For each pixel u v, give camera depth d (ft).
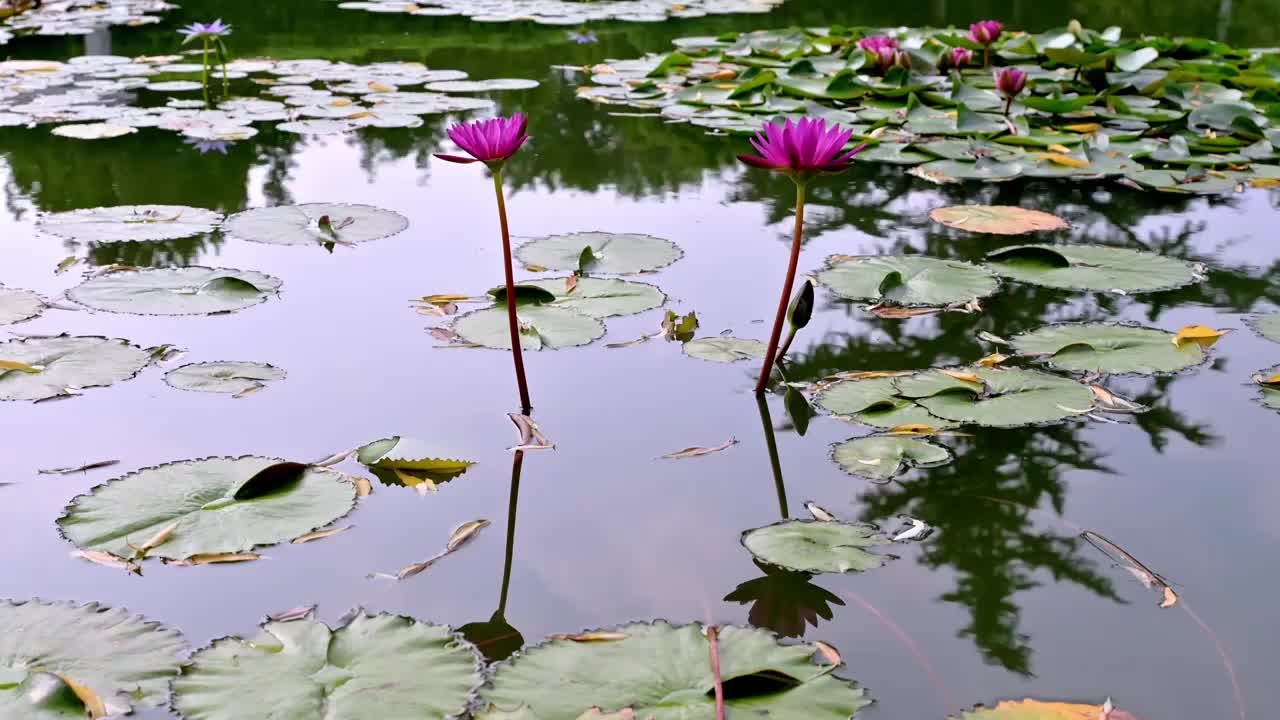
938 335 8.64
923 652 4.80
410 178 13.28
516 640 4.82
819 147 6.95
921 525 5.89
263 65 20.85
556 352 8.23
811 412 7.30
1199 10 29.25
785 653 4.70
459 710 4.26
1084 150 14.32
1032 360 8.14
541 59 22.35
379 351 8.16
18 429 6.77
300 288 9.43
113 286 9.24
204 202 12.07
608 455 6.68
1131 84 18.63
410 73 20.27
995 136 15.37
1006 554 5.62
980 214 12.03
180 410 7.09
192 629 4.84
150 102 17.34
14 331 8.29
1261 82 18.44
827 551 5.57
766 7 30.30
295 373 7.74
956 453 6.75
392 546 5.59
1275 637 4.96
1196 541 5.76
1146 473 6.48
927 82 19.31
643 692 4.41
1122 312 9.14
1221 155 14.73
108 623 4.82
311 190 12.65
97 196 12.21
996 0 31.65
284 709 4.24
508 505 6.06
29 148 14.32
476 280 9.68
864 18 28.30
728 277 9.94
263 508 5.84
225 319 8.70
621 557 5.56
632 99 18.43
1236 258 10.66
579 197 12.58
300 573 5.32
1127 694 4.55
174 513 5.75
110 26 25.38
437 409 7.23
